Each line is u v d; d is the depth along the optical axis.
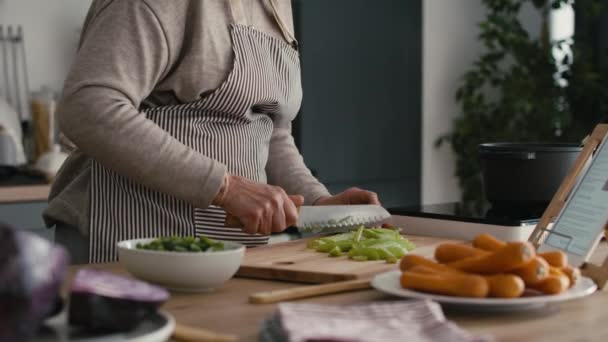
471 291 0.97
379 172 3.89
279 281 1.26
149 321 0.83
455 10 4.23
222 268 1.11
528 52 4.12
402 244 1.56
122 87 1.49
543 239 1.42
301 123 3.53
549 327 0.94
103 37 1.51
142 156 1.45
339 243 1.50
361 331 0.77
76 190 1.70
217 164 1.47
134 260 1.11
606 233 1.37
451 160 4.25
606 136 1.38
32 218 2.75
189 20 1.60
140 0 1.53
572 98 4.12
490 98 4.45
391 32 3.85
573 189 1.37
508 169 1.82
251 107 1.73
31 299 0.67
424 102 4.11
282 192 1.49
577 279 1.09
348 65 3.68
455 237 1.80
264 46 1.74
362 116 3.77
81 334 0.78
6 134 2.90
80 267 1.32
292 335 0.73
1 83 3.18
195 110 1.64
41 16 3.25
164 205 1.63
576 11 4.38
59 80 3.31
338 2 3.62
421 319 0.84
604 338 0.89
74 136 1.48
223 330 0.91
